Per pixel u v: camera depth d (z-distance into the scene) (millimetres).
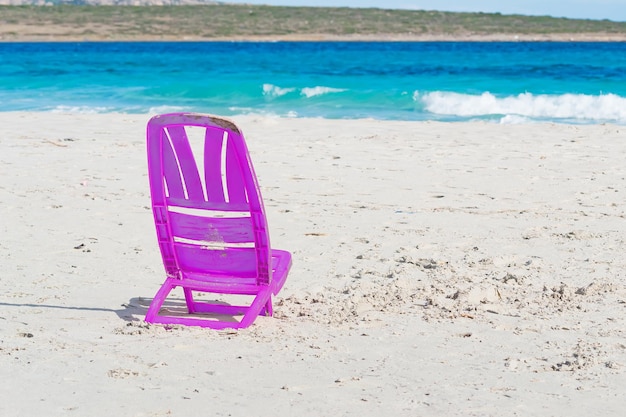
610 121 18797
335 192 9617
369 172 10914
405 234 7559
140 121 17094
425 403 3768
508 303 5426
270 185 10070
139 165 11453
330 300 5535
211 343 4664
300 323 5059
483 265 6414
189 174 5109
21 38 119125
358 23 138500
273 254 5727
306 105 22344
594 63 40875
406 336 4773
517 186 9977
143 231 7668
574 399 3807
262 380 4066
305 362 4332
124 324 5035
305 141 14078
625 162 11734
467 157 12242
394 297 5574
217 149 4992
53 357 4398
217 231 5141
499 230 7707
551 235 7477
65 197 9227
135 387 3967
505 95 22438
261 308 5082
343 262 6578
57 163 11617
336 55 57344
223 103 22875
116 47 84000
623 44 92750
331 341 4688
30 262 6551
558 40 122938
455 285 5832
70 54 61375
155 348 4566
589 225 7891
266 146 13461
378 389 3947
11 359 4359
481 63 42375
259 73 34062
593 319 5055
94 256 6766
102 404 3752
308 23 138375
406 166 11398
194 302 5449
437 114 20531
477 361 4352
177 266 5344
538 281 5953
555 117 19547
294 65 41594
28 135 14719
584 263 6473
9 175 10641
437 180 10367
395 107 21953
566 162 11766
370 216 8344
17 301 5500
